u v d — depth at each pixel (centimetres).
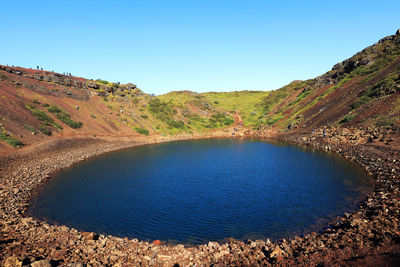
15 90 5953
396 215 1705
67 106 6950
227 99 16012
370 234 1437
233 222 2031
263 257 1434
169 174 3641
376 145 3919
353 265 1072
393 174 2712
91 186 3073
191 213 2234
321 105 8050
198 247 1638
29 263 1186
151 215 2208
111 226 2003
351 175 3119
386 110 4788
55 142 5038
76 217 2170
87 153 5191
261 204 2381
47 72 7962
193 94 14625
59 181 3300
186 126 9794
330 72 10619
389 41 8494
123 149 6184
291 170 3628
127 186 3072
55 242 1582
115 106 8750
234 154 5238
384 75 6347
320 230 1805
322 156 4494
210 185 3056
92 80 9919
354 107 6088
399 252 1111
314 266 1170
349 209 2117
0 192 2556
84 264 1266
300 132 7169
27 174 3344
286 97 12938
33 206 2412
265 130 9244
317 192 2622
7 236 1595
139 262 1416
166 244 1723
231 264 1375
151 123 9000
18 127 4669
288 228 1880
